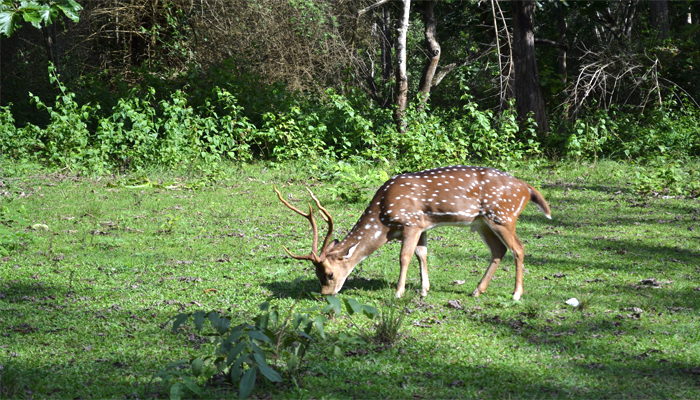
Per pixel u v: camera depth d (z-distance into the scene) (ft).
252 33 76.69
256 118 56.49
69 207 35.12
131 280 22.85
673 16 99.04
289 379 14.30
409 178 20.70
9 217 31.07
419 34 104.12
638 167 49.47
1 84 73.31
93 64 82.89
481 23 78.48
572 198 39.75
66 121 48.14
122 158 47.14
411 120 54.29
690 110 63.16
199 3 75.77
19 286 21.85
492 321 18.85
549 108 74.79
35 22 19.56
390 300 19.49
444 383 14.56
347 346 16.63
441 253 27.22
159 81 59.31
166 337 17.24
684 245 28.32
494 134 51.01
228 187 42.47
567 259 26.17
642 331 17.98
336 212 35.58
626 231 31.19
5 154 47.62
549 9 85.30
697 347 16.70
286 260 25.71
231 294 21.31
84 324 18.16
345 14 78.89
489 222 20.47
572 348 16.76
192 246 28.04
